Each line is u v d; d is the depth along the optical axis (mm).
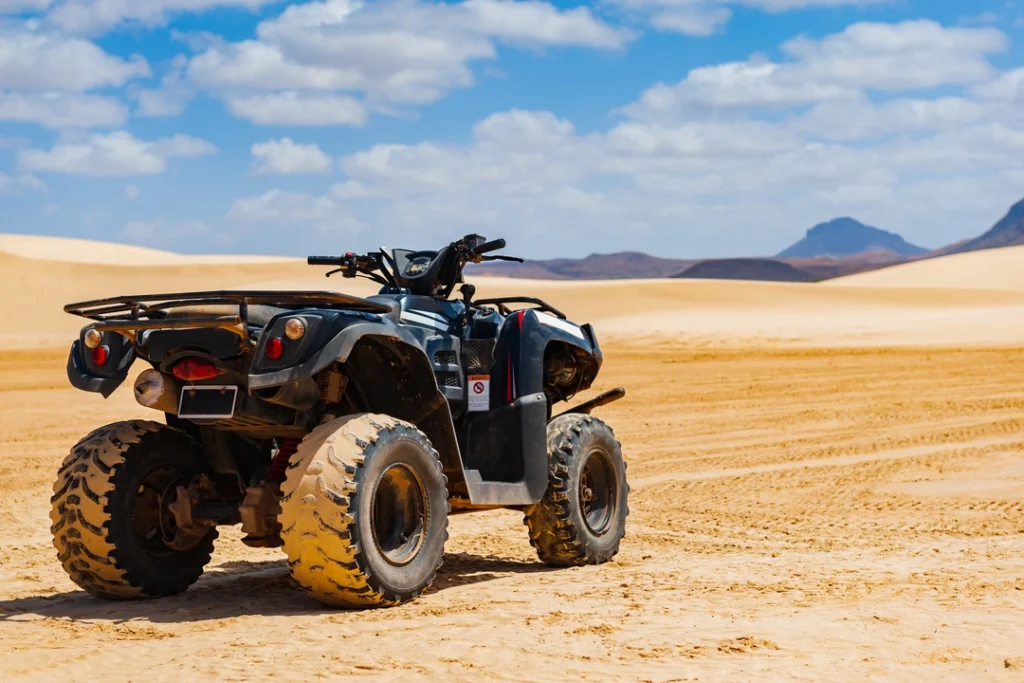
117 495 7160
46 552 9516
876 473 14586
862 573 7828
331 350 6562
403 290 8352
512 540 10172
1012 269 134125
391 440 6844
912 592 7027
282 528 6574
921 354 39938
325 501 6484
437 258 8406
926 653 5473
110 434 7289
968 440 18047
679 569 8273
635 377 31672
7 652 5719
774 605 6699
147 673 5195
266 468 7605
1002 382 28953
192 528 7461
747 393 27125
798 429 20344
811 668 5207
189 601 7297
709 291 87000
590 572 8352
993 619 6203
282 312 6820
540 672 5164
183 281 92250
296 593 7535
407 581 6910
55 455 16906
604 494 9055
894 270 147375
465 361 8398
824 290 90562
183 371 6762
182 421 7773
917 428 20078
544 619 6383
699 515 11445
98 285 83312
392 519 7059
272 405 6996
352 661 5371
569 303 81688
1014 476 13820
